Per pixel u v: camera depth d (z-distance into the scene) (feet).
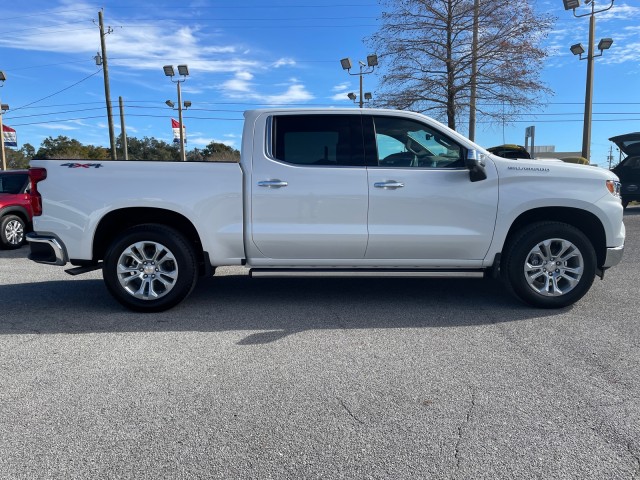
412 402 10.09
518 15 49.88
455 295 18.48
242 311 16.56
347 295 18.58
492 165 15.92
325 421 9.37
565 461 8.08
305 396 10.39
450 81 52.34
